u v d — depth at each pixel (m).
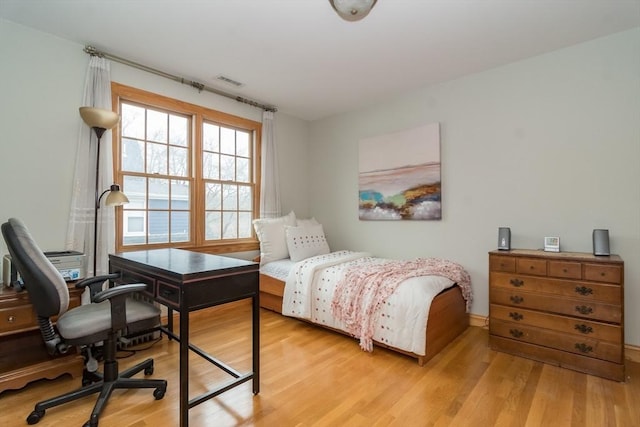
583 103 2.57
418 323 2.27
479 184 3.11
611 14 2.18
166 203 3.21
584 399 1.84
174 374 2.12
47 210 2.45
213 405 1.78
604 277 2.10
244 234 3.93
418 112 3.54
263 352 2.48
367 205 3.98
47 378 1.96
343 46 2.61
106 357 1.76
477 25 2.31
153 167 3.13
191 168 3.39
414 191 3.53
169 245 3.21
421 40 2.52
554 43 2.57
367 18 2.22
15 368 1.93
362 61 2.87
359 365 2.27
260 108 4.02
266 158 4.03
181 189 3.33
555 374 2.14
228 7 2.11
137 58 2.82
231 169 3.81
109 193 2.52
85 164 2.59
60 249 2.50
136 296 2.24
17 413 1.69
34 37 2.38
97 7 2.12
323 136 4.53
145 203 3.07
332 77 3.22
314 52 2.72
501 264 2.52
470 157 3.16
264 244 3.67
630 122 2.38
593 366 2.12
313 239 3.81
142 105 3.05
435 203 3.37
